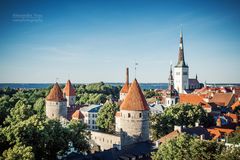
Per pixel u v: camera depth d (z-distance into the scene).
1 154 53.59
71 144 74.62
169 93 158.25
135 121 82.31
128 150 72.94
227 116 129.12
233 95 176.00
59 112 115.12
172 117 104.00
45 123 66.31
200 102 155.50
